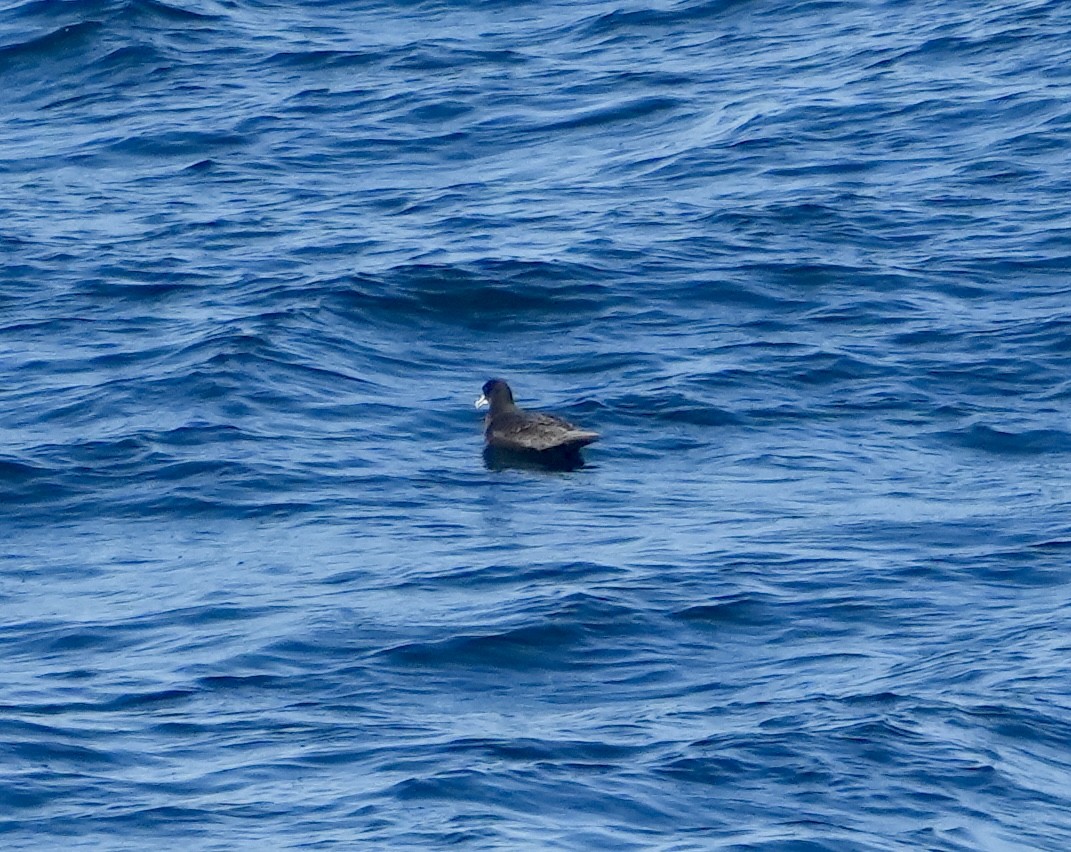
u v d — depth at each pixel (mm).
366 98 132125
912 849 50469
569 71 135375
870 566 70125
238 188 118625
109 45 141500
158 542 74688
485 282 99812
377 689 60500
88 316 99000
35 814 52219
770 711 58656
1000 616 66188
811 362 91500
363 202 115312
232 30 145625
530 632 64188
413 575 69750
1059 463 81812
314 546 73438
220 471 80438
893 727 57250
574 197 113812
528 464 81938
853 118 122688
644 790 53281
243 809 52312
